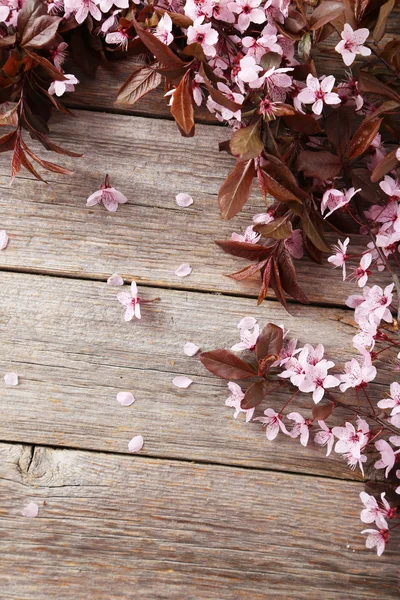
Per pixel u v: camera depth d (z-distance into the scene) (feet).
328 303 2.73
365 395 2.72
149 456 2.72
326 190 2.64
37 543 2.69
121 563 2.69
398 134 2.64
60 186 2.73
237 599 2.69
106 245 2.73
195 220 2.74
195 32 2.52
